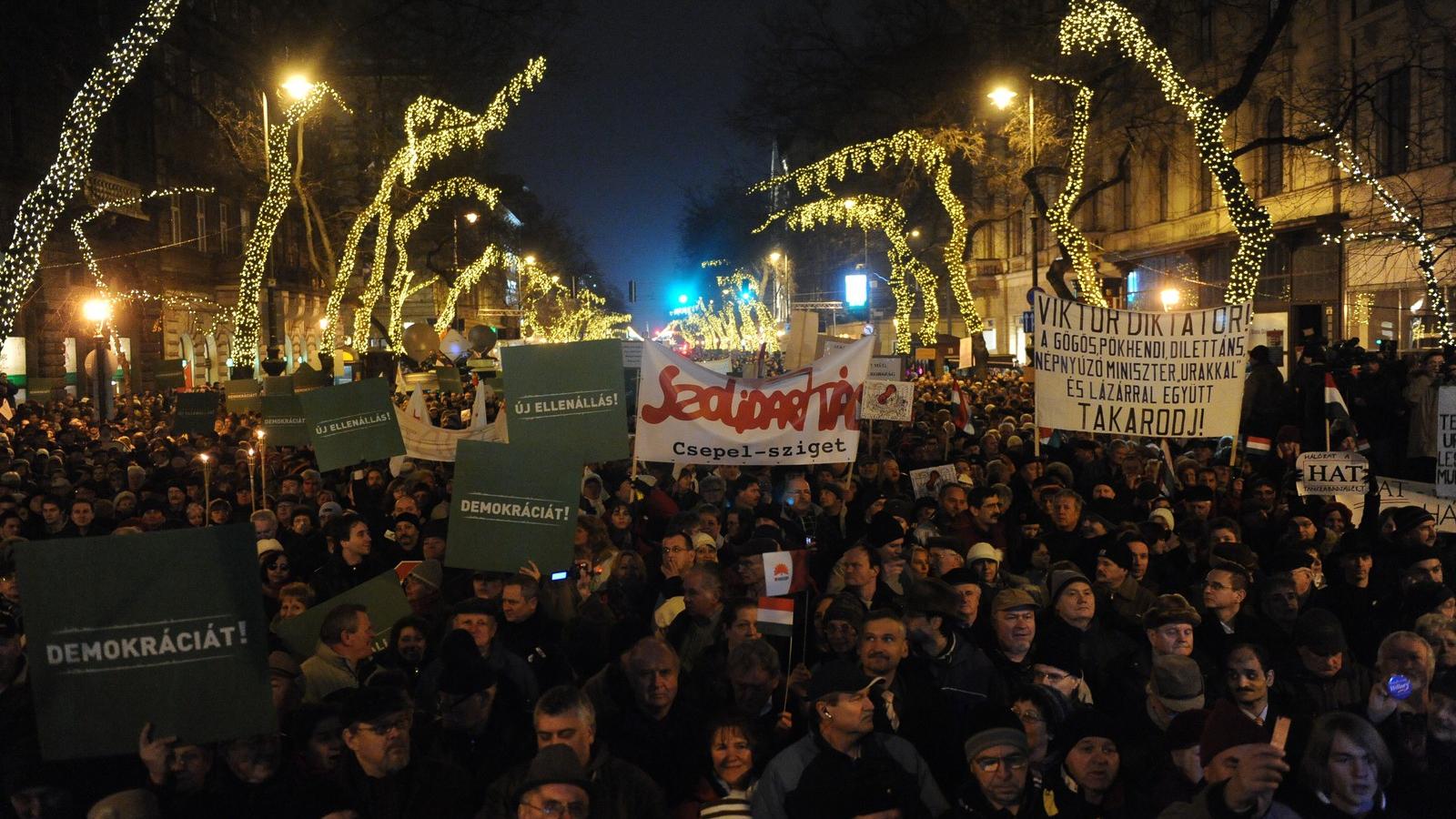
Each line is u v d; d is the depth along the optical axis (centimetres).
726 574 708
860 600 707
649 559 978
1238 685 529
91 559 457
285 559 838
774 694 618
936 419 1780
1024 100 3859
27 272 3309
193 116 4981
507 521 718
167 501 1181
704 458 980
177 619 462
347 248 4369
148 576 461
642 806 479
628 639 695
